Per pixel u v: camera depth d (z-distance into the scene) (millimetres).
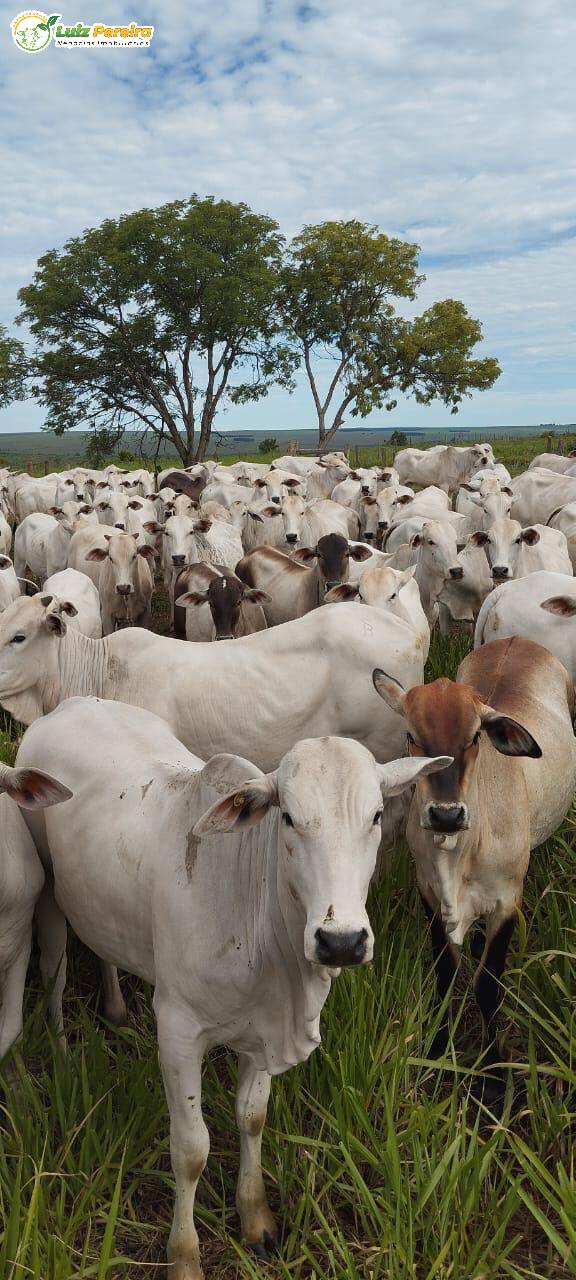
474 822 3879
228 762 3146
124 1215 3326
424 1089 3850
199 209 34656
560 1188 2969
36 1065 3965
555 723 4844
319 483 20547
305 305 39188
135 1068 3588
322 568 8102
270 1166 3424
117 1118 3451
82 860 3602
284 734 5258
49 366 35625
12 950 3742
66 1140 3270
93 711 4152
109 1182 3240
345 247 37594
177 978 3096
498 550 9164
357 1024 3645
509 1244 2963
